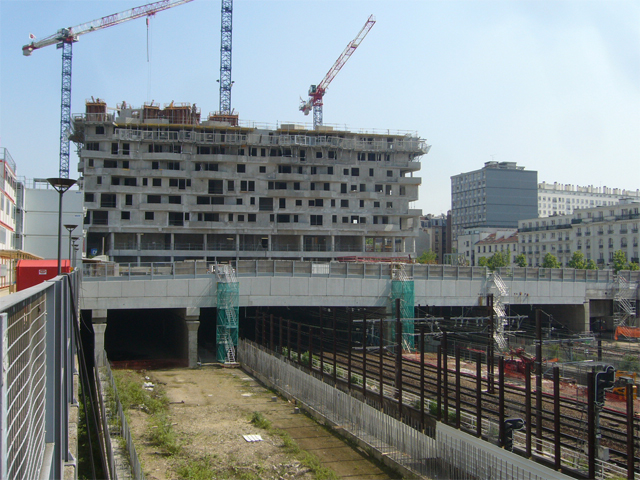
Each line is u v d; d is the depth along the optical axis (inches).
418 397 1366.9
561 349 1852.9
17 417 251.9
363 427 1177.4
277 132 4261.8
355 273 2258.9
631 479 802.8
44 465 353.4
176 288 2014.0
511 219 7445.9
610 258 4803.2
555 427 895.1
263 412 1423.5
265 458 1069.8
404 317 2226.9
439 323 2544.3
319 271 2208.4
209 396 1578.5
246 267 2134.6
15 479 246.5
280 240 4261.8
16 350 249.9
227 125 4092.0
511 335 2356.1
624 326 2682.1
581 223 5128.0
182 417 1353.3
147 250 3934.5
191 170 4025.6
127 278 1946.4
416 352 2192.4
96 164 3887.8
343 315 2576.3
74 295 814.5
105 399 1213.7
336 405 1293.1
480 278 2439.7
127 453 910.4
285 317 2918.3
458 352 1101.7
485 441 986.7
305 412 1428.4
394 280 2266.2
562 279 2650.1
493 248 6343.5
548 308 2947.8
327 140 4288.9
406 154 4441.4
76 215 2637.8
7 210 2010.3
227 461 1047.0
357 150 4313.5
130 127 3966.5
